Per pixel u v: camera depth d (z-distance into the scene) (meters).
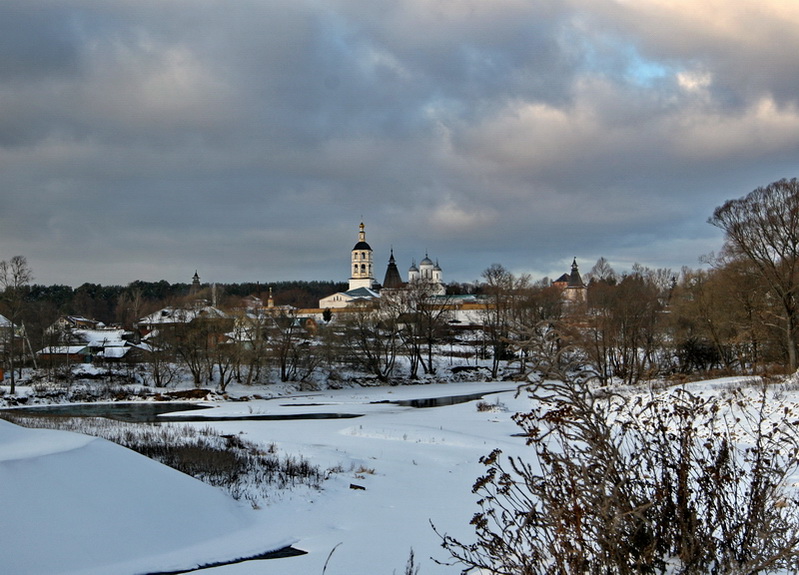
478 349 127.69
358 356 99.88
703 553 6.77
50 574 15.12
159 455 29.28
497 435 42.84
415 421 52.72
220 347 84.50
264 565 17.02
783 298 57.75
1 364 86.56
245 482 25.91
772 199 58.19
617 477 6.82
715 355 73.06
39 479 17.41
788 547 6.46
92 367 89.31
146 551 17.20
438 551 17.95
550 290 101.50
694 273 90.38
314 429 46.22
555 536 6.85
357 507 23.47
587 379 6.92
